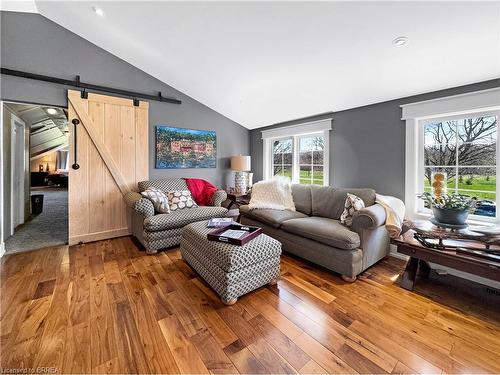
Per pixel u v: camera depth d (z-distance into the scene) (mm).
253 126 4609
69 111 2979
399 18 1733
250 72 2963
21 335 1448
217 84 3463
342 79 2621
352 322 1614
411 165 2605
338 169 3299
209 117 4230
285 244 2746
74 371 1215
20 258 2621
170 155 3793
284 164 4246
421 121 2605
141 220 2924
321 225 2432
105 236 3303
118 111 3311
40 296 1879
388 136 2787
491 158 2189
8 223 3289
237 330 1530
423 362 1289
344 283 2145
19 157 3918
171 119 3795
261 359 1307
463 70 2074
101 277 2213
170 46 2771
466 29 1705
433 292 1995
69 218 3049
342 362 1288
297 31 2096
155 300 1853
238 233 2070
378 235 2465
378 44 2025
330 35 2049
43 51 2791
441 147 2490
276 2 1846
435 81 2285
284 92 3215
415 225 2145
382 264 2547
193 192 3707
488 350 1373
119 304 1792
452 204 1948
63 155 11016
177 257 2707
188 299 1874
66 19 2748
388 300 1878
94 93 3131
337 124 3289
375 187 2926
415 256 1980
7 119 3211
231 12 2055
